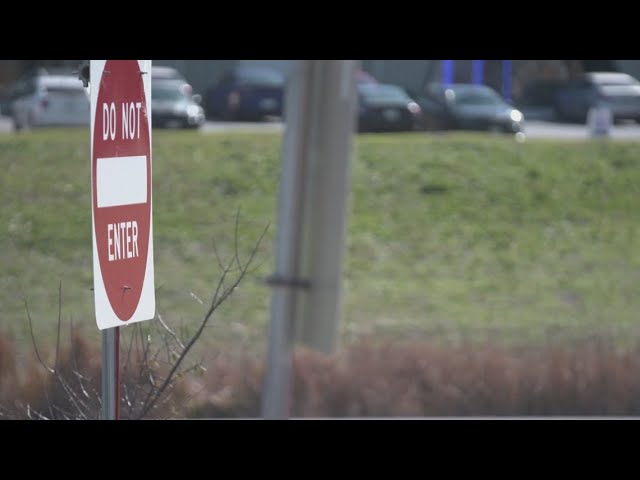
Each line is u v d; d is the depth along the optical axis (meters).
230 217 70.88
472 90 129.62
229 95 136.62
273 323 16.58
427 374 35.19
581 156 88.31
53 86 104.75
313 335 16.36
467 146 88.19
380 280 64.25
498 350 40.66
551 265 69.50
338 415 32.34
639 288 65.44
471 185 81.38
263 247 64.62
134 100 13.86
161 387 18.05
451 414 33.25
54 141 82.06
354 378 34.03
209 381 30.53
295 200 16.25
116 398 13.82
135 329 19.84
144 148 14.09
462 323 54.25
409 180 81.19
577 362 37.03
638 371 36.09
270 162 80.81
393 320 54.91
